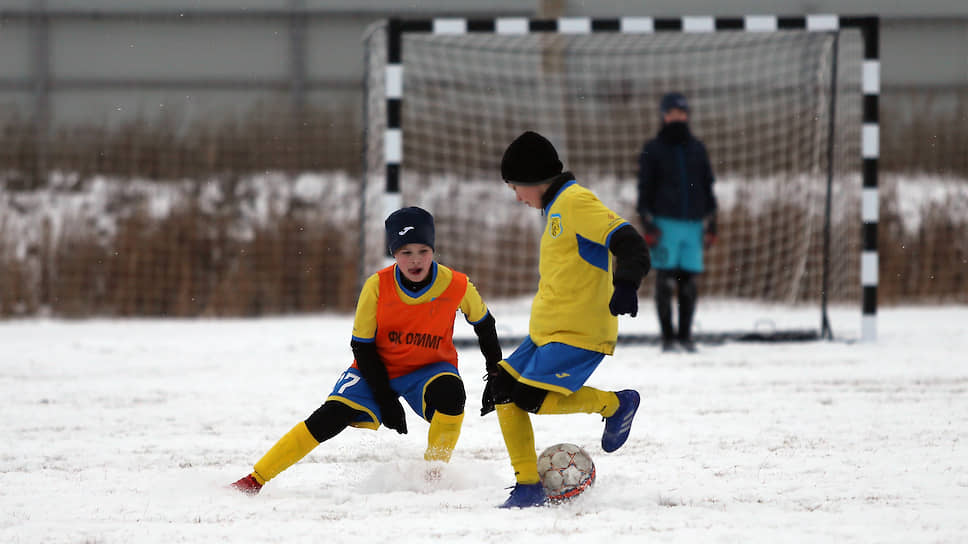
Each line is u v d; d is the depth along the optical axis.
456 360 14.96
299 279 44.25
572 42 45.56
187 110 53.72
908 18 69.31
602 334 12.82
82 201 50.31
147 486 14.17
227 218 46.47
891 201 47.03
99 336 35.06
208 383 24.30
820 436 17.47
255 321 41.09
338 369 26.75
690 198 30.19
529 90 45.94
